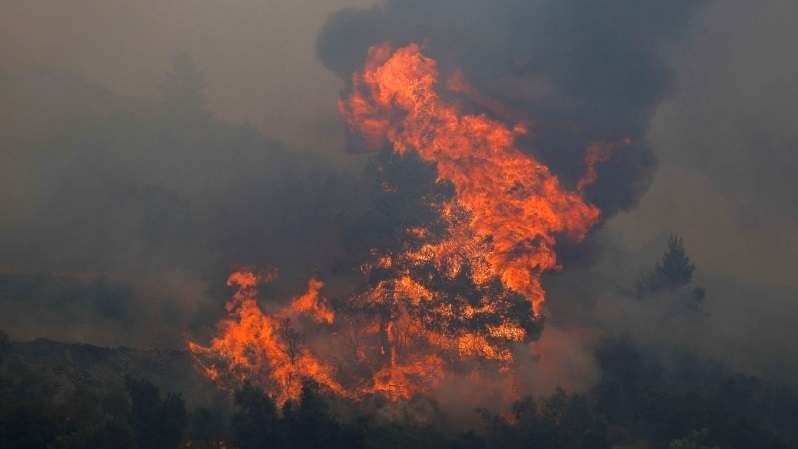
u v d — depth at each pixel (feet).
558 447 222.28
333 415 218.59
